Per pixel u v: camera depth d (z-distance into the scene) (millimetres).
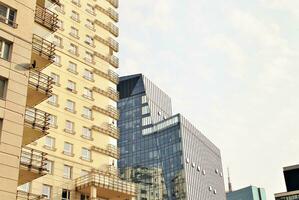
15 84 33875
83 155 52469
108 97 60156
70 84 55500
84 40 60531
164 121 163125
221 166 187125
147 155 160125
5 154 31125
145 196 150625
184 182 144250
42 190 45750
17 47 35344
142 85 176875
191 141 160875
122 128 171875
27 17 37219
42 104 50250
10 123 32344
